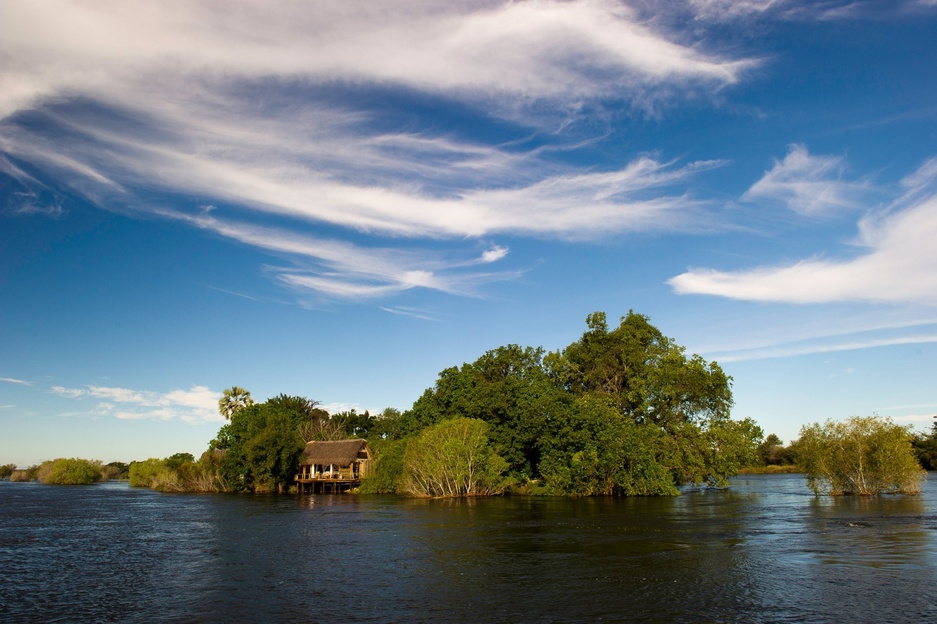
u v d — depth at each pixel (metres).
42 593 24.30
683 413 82.06
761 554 29.38
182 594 23.70
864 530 36.28
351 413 143.75
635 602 21.23
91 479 159.62
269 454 93.75
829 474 63.03
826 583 23.30
